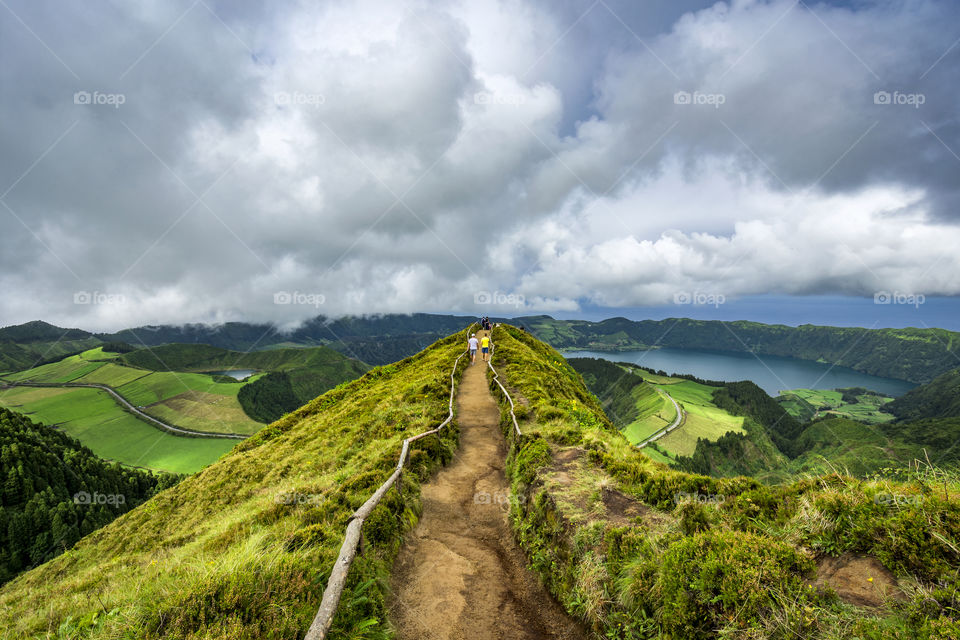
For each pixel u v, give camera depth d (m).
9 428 99.44
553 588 6.44
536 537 7.62
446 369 27.33
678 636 3.87
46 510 77.00
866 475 4.39
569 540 6.48
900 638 2.81
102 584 8.24
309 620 4.30
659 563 4.69
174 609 4.25
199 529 13.87
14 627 6.40
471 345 34.94
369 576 5.73
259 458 22.27
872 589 3.28
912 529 3.35
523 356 29.05
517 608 6.35
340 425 22.03
